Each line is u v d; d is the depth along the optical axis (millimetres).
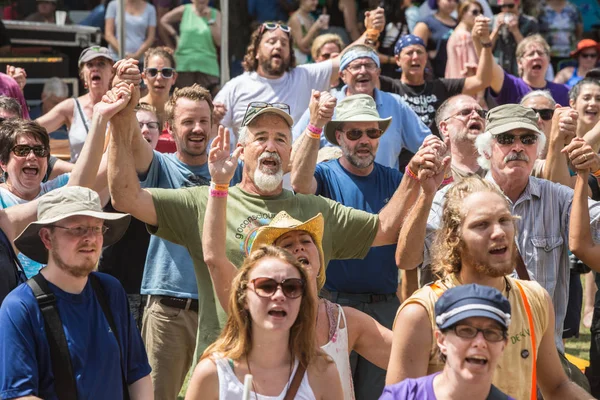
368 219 15484
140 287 18688
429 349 11531
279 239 13031
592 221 15812
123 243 18594
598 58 35656
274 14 35656
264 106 15141
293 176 16984
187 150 18547
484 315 9992
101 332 12109
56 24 32219
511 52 34688
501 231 11742
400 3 35500
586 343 24531
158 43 33969
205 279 14781
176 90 18828
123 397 12344
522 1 39656
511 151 15875
